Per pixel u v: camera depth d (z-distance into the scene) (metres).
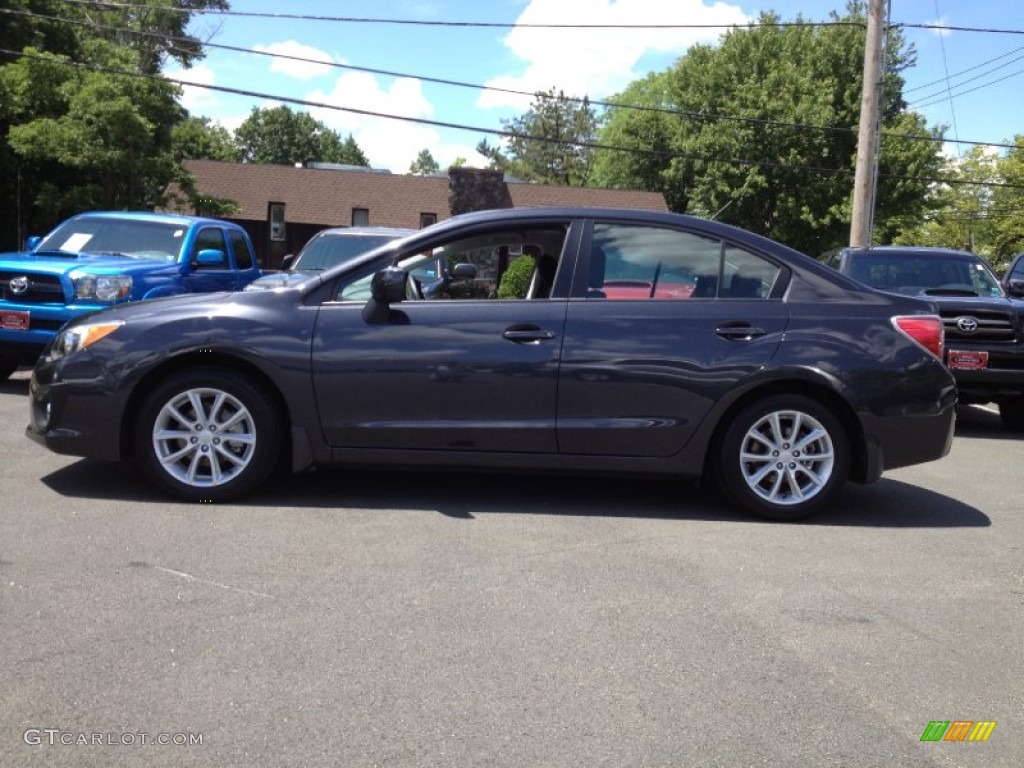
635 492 6.04
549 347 5.29
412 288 5.72
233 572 4.23
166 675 3.23
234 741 2.83
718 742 2.93
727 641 3.69
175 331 5.25
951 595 4.31
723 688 3.29
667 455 5.39
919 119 41.22
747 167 40.91
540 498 5.79
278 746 2.81
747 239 5.56
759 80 41.94
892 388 5.38
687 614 3.95
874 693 3.30
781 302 5.46
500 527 5.12
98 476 5.84
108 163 25.62
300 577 4.21
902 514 5.80
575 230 5.51
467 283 5.78
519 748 2.85
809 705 3.20
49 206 27.20
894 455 5.44
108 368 5.23
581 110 67.38
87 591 3.94
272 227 42.19
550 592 4.14
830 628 3.86
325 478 6.06
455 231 5.55
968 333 9.09
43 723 2.90
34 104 26.16
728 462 5.41
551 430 5.30
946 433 5.50
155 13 37.12
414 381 5.26
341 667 3.34
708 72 43.12
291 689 3.16
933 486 6.69
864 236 17.83
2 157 27.36
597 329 5.32
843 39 42.03
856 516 5.70
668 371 5.30
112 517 5.00
